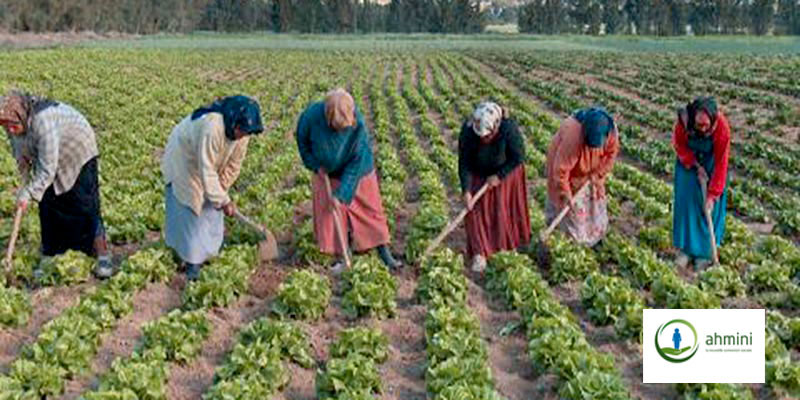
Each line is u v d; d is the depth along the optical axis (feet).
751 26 362.12
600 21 385.29
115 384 22.57
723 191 33.27
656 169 55.57
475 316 28.37
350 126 29.71
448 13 379.35
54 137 28.99
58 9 283.38
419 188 47.83
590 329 28.55
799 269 33.94
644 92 100.63
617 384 22.53
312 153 31.09
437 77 115.85
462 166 32.63
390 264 33.73
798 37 311.06
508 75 126.00
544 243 33.71
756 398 23.86
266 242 33.01
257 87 107.24
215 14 370.94
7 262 30.35
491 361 26.30
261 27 376.27
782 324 27.35
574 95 99.14
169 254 32.60
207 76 124.77
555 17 383.24
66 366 24.40
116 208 39.58
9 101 28.27
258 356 24.54
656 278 31.42
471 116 31.76
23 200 29.19
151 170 51.60
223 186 30.91
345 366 23.62
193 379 24.86
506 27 486.38
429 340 26.43
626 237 38.65
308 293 28.99
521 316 28.99
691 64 143.33
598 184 34.27
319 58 169.17
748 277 32.42
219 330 27.96
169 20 340.80
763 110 83.97
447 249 33.14
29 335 27.35
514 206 33.30
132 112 79.41
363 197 32.12
